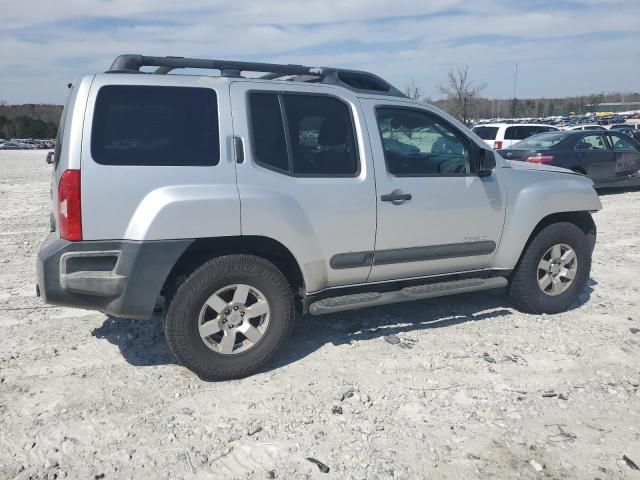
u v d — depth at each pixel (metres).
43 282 3.45
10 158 39.84
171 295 3.71
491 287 4.80
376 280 4.43
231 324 3.85
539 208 4.88
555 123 51.25
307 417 3.42
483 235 4.70
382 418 3.42
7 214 11.21
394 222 4.28
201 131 3.69
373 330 4.76
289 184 3.89
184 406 3.54
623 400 3.64
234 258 3.75
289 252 4.00
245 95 3.85
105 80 3.52
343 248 4.14
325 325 4.88
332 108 4.14
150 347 4.41
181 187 3.58
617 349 4.39
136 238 3.48
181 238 3.56
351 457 3.04
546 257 5.09
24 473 2.89
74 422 3.35
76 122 3.42
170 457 3.04
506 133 17.42
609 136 12.56
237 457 3.04
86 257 3.45
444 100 41.56
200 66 3.91
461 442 3.18
